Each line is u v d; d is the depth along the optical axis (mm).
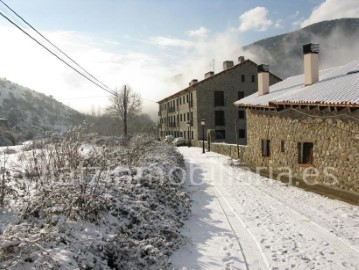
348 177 10992
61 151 8156
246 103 18969
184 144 40812
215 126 39688
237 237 6938
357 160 10547
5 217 5250
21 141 35656
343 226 7605
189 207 9148
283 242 6590
